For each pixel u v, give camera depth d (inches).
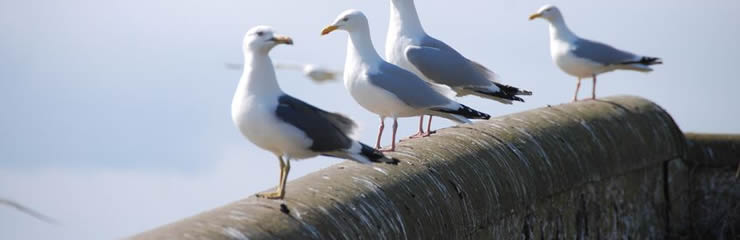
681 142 661.3
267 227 308.7
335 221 333.1
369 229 345.4
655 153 625.6
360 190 362.6
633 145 604.4
